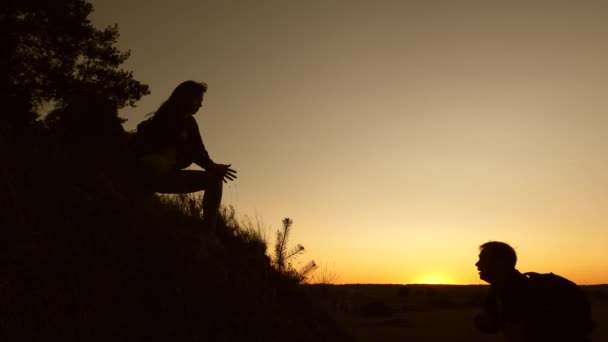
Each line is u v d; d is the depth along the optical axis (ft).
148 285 14.40
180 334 13.71
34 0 31.91
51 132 19.70
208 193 18.75
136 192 18.26
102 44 35.99
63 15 33.30
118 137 20.21
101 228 14.83
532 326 12.26
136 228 15.89
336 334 23.73
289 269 24.26
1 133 16.17
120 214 15.90
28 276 12.03
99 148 19.45
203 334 14.30
